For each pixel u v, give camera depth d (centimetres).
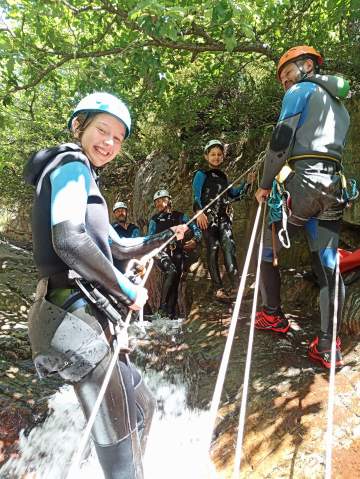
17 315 471
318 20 471
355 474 210
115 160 860
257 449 242
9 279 559
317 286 429
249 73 580
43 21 467
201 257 568
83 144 177
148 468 251
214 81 570
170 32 347
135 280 211
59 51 470
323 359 300
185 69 621
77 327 159
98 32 470
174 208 648
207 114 637
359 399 256
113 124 175
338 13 418
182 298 526
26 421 291
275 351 337
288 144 284
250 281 481
